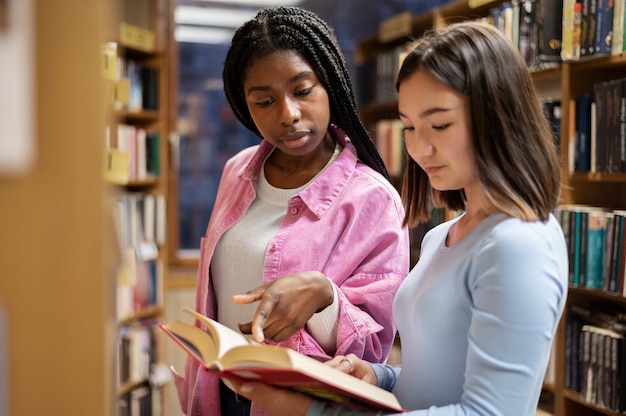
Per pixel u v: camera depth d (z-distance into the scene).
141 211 3.44
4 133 0.54
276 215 1.49
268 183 1.54
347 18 4.57
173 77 4.31
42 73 0.58
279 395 1.04
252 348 0.96
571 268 2.62
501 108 1.01
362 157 1.56
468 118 1.03
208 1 4.42
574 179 2.70
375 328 1.32
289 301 1.19
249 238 1.49
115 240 0.71
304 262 1.40
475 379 0.96
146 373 3.47
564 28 2.58
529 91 1.06
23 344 0.59
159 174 3.57
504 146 1.01
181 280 4.10
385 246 1.41
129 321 3.48
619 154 2.45
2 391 0.59
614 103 2.46
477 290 0.98
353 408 1.04
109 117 0.71
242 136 4.62
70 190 0.59
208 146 4.55
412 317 1.12
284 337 1.20
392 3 4.44
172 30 4.29
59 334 0.60
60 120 0.58
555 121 2.79
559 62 2.65
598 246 2.54
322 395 1.03
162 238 3.57
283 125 1.40
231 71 1.53
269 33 1.42
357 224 1.41
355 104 1.51
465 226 1.11
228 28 4.51
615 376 2.45
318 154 1.52
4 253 0.58
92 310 0.60
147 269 3.54
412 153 1.10
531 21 2.72
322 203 1.44
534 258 0.95
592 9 2.48
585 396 2.59
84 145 0.59
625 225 2.42
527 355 0.94
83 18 0.58
